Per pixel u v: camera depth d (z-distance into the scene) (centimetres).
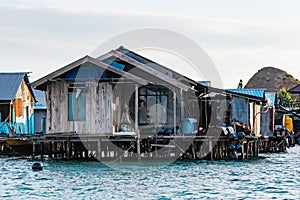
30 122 6481
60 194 3111
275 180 3638
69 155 4516
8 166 4322
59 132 4441
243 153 4803
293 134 7425
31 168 4159
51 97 4459
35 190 3238
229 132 4772
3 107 5884
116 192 3159
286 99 10856
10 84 6022
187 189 3259
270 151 6191
